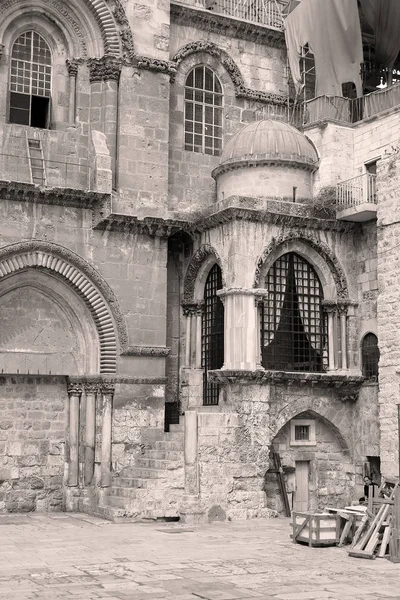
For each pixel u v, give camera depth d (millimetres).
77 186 31172
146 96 32062
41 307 30000
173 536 23312
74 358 30266
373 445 30734
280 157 31984
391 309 28969
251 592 15586
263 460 29016
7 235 28703
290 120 36375
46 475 29766
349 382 31266
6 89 30891
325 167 32781
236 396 29266
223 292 30234
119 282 30359
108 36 31656
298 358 31453
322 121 33062
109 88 31672
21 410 29656
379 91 32969
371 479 30312
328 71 34406
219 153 34875
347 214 31297
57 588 15766
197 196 33969
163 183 31938
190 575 17312
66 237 29656
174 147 33750
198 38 34844
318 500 31219
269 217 30547
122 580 16656
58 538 22781
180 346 33000
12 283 29203
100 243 30219
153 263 31062
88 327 30172
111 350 29922
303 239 31516
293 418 31062
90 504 28953
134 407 30016
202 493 27266
